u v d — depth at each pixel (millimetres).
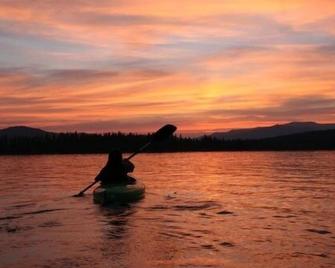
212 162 40594
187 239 8023
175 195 14430
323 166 32312
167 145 82250
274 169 29016
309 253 7043
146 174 24719
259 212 11031
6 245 7637
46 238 8148
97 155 64125
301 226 9195
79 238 8141
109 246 7523
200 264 6465
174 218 10156
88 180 20812
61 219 10148
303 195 14531
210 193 15031
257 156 56469
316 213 10883
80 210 11453
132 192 13141
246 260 6656
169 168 30953
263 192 15375
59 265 6457
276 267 6328
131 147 70312
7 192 15945
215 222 9656
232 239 8016
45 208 11891
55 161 44719
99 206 12125
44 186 18031
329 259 6707
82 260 6699
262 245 7559
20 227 9211
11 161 46312
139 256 6898
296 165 33969
